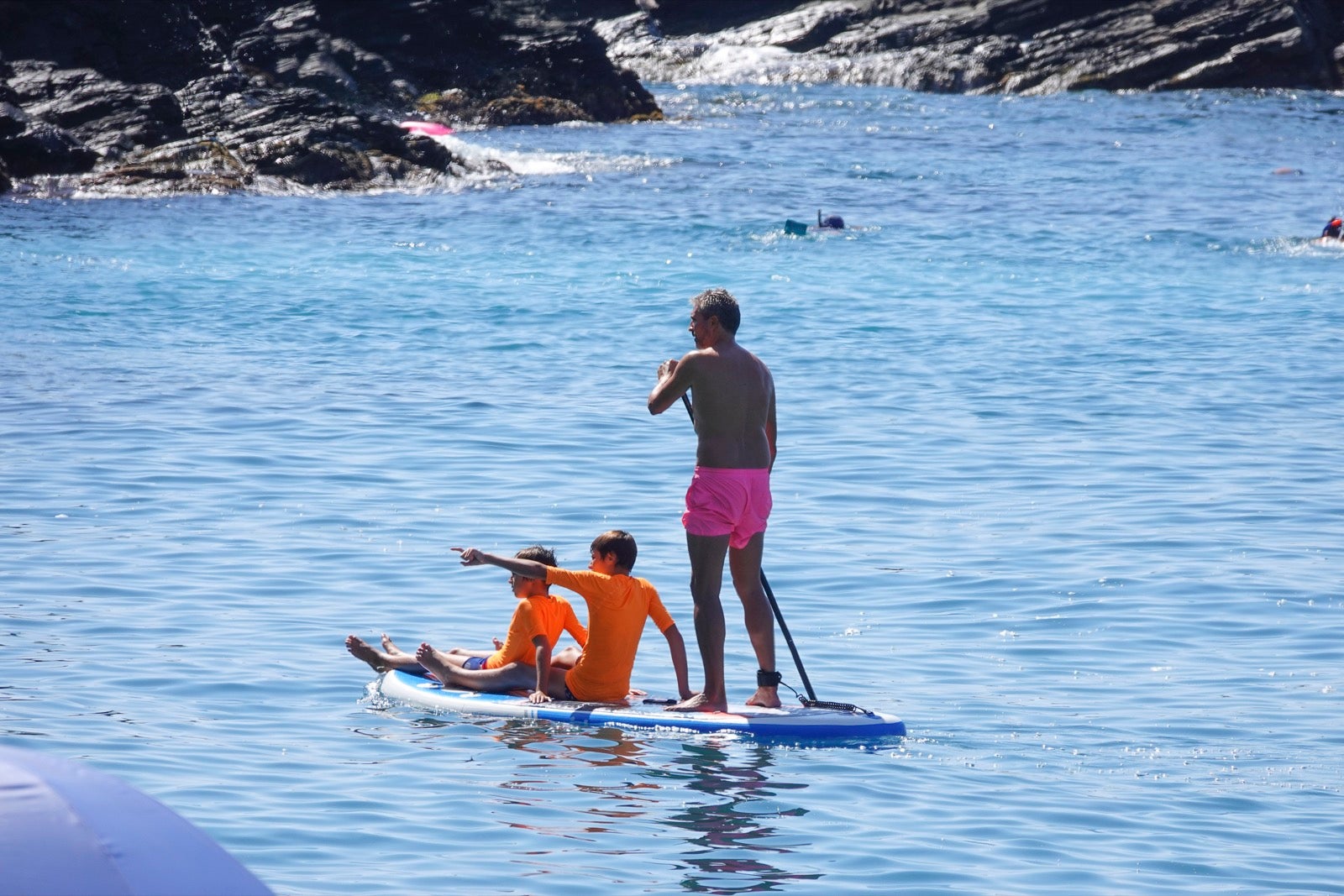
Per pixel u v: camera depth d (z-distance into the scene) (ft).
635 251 362.74
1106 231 397.39
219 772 90.07
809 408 207.62
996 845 83.46
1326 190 484.33
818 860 80.59
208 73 548.72
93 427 190.49
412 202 458.09
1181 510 159.33
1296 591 132.57
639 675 115.96
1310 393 220.23
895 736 101.55
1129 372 234.58
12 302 286.25
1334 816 88.48
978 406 209.77
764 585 107.45
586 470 173.47
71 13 530.68
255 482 165.89
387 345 252.62
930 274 333.21
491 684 109.29
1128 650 119.03
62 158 467.52
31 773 43.60
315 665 112.27
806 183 493.77
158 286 308.81
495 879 76.48
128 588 128.77
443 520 152.46
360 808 85.71
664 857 80.38
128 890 41.22
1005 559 142.00
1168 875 79.77
